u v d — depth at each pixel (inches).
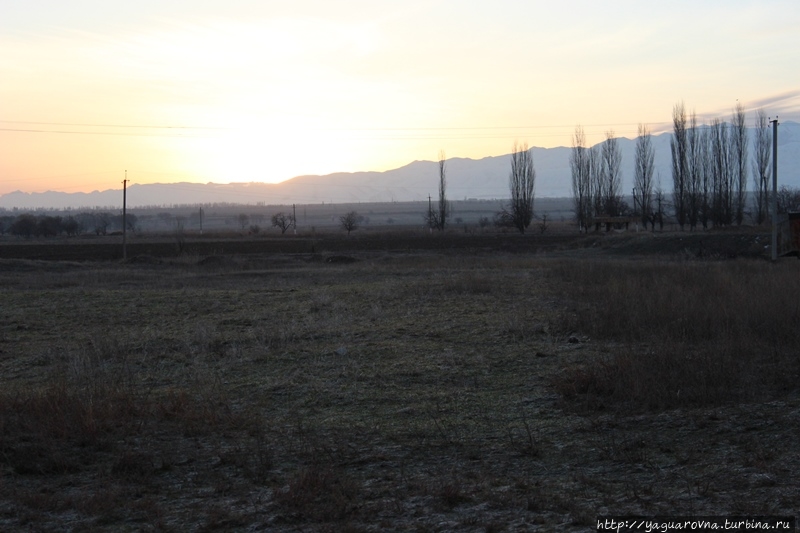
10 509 244.1
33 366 519.2
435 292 950.4
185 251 2351.1
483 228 4060.0
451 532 220.7
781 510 228.5
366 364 498.9
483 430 341.1
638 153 3206.2
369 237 3196.4
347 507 241.4
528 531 218.8
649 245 2082.9
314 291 1009.5
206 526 227.3
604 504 240.7
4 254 2327.8
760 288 744.3
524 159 3353.8
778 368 426.3
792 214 1391.5
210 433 336.5
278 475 280.2
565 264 1363.2
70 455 300.4
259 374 476.1
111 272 1501.0
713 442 305.3
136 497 258.1
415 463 293.9
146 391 424.5
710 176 2765.7
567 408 373.4
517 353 525.7
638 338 567.2
